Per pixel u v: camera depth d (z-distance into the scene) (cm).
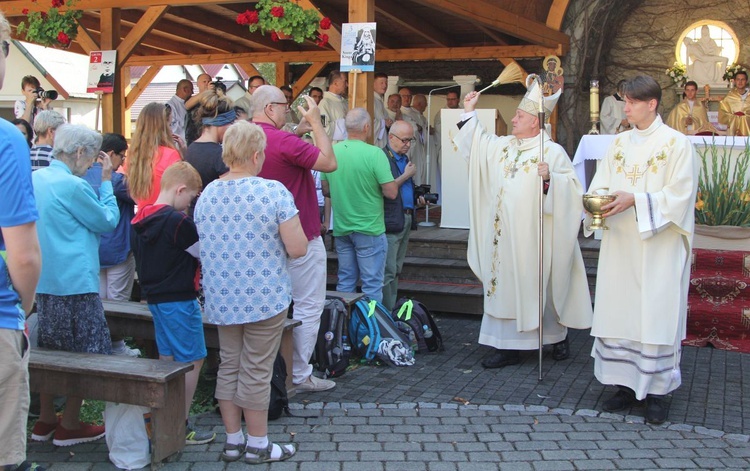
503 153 582
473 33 1230
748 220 667
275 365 462
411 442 430
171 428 394
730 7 1227
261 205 372
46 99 807
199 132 489
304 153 464
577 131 1213
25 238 282
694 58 1246
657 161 468
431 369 571
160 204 406
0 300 287
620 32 1284
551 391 521
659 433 448
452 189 908
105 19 864
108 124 872
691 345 654
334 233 601
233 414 397
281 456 402
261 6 730
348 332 579
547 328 585
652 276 462
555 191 556
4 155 277
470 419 467
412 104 1192
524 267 559
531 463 404
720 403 505
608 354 482
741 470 398
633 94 472
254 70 1431
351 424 456
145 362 396
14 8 884
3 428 294
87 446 421
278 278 381
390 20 1141
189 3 826
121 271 549
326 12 1013
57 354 407
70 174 405
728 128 1100
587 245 806
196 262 412
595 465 403
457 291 736
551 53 1145
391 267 645
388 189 579
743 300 642
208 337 500
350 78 679
